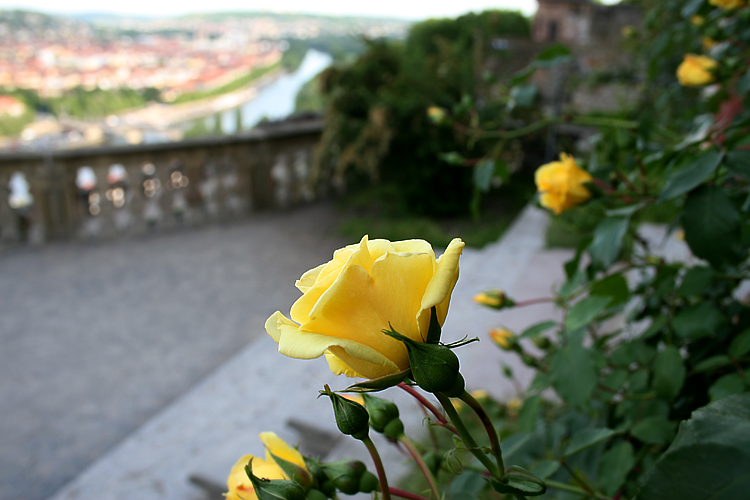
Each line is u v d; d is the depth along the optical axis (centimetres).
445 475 121
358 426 51
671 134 150
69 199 627
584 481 94
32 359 399
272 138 716
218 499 256
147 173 706
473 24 1019
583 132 718
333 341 42
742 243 104
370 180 785
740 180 119
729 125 100
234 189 718
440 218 655
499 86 177
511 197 706
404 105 609
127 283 524
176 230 670
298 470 60
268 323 47
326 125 693
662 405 102
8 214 615
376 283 43
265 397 329
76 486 268
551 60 160
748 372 94
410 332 44
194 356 398
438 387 41
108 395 355
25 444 312
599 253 109
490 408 193
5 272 550
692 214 91
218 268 549
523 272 440
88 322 452
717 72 136
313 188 720
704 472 33
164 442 296
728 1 146
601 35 837
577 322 105
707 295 120
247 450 282
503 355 311
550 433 118
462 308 375
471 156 633
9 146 646
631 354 115
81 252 602
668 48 195
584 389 103
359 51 691
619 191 116
